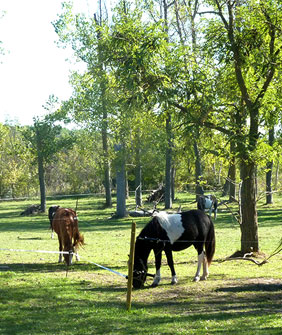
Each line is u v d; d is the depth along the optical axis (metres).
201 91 17.95
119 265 17.05
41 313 9.94
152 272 15.52
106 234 30.25
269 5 17.48
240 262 17.67
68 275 14.88
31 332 8.42
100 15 44.34
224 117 19.02
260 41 18.03
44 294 11.80
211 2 18.95
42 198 53.22
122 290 12.57
